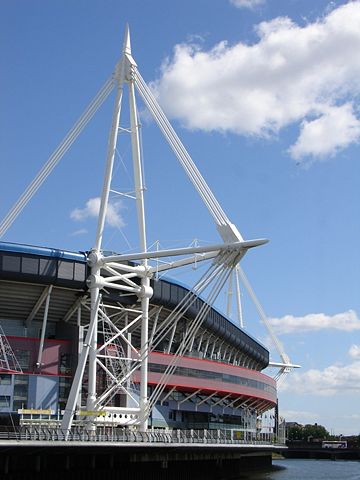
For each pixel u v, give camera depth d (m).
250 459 100.50
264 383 113.25
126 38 68.44
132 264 71.62
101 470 54.53
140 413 64.56
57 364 70.75
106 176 65.50
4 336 69.56
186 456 67.56
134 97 68.38
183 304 66.81
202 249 60.84
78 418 64.06
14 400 66.94
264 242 58.69
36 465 48.97
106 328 77.69
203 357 97.56
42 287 70.25
